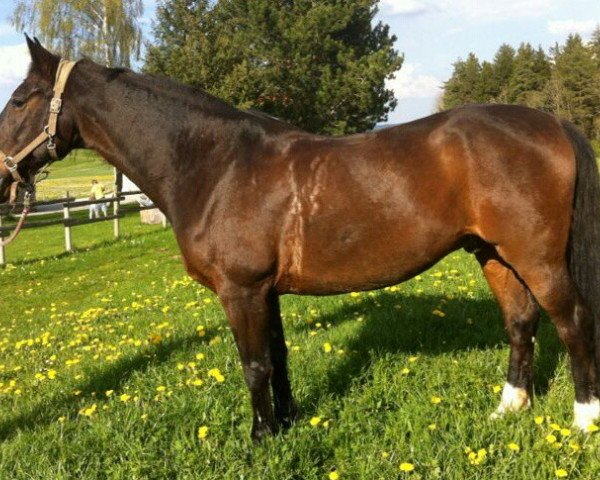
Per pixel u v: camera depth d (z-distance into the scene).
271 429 3.37
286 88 24.95
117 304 8.02
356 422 3.45
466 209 2.98
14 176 3.53
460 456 2.97
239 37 24.55
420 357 4.31
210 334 5.44
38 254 14.38
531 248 2.94
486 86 59.06
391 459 3.04
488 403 3.63
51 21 28.83
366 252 3.06
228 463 3.13
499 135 2.91
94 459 3.28
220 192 3.17
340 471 3.02
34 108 3.49
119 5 28.45
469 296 5.83
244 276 3.14
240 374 4.22
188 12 20.14
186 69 19.44
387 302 5.83
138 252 12.90
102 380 4.54
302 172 3.10
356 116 27.31
